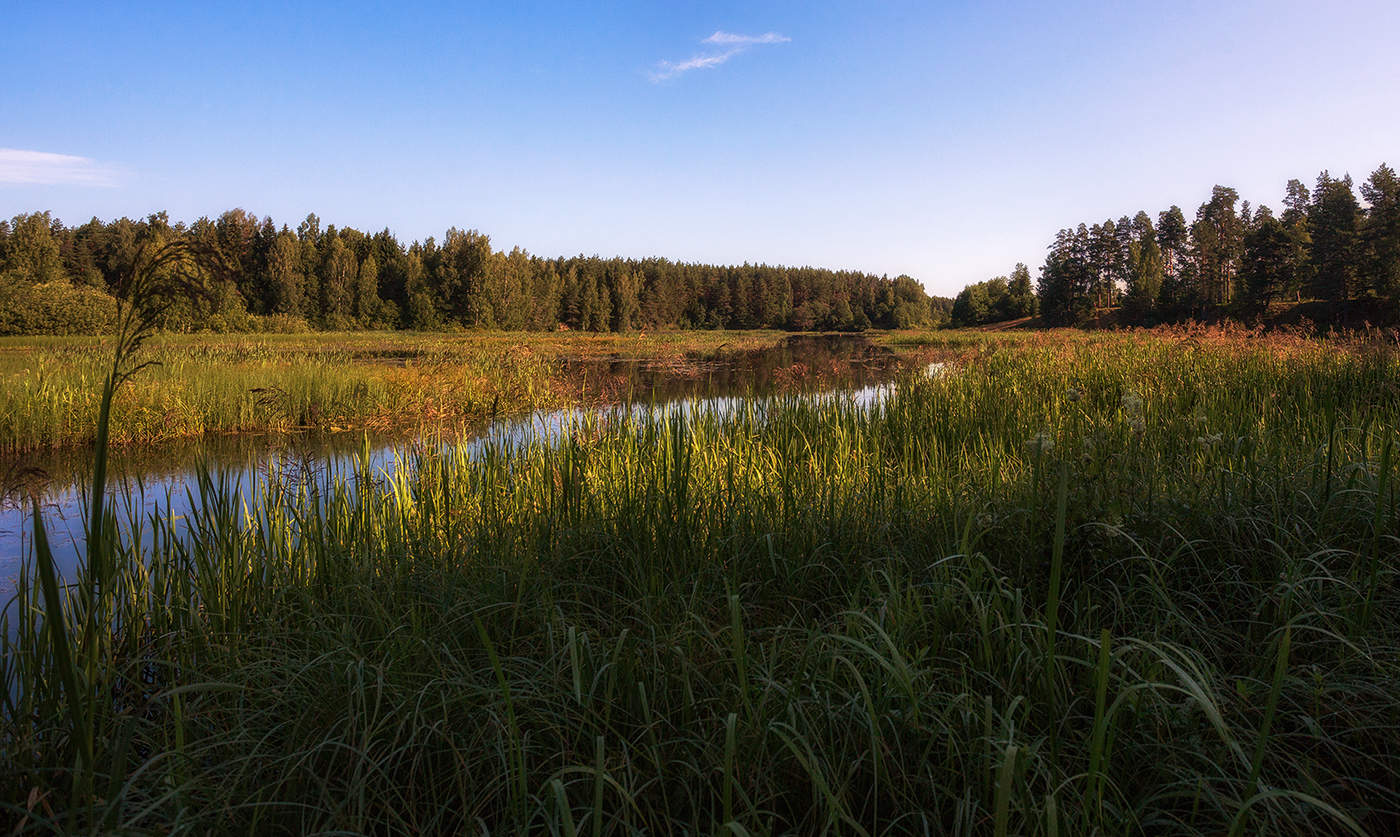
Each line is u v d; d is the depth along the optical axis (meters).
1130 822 1.61
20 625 2.57
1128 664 2.19
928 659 2.30
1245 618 2.63
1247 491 3.34
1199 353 10.45
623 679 2.18
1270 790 1.45
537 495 4.11
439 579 3.07
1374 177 63.25
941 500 3.67
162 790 1.96
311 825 1.82
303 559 3.41
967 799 1.69
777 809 1.93
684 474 3.56
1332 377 7.46
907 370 12.32
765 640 2.62
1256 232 62.28
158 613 3.10
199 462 3.35
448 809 2.01
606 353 27.59
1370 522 2.94
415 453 4.79
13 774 1.96
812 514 3.62
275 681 2.41
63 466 8.72
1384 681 2.05
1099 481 3.17
